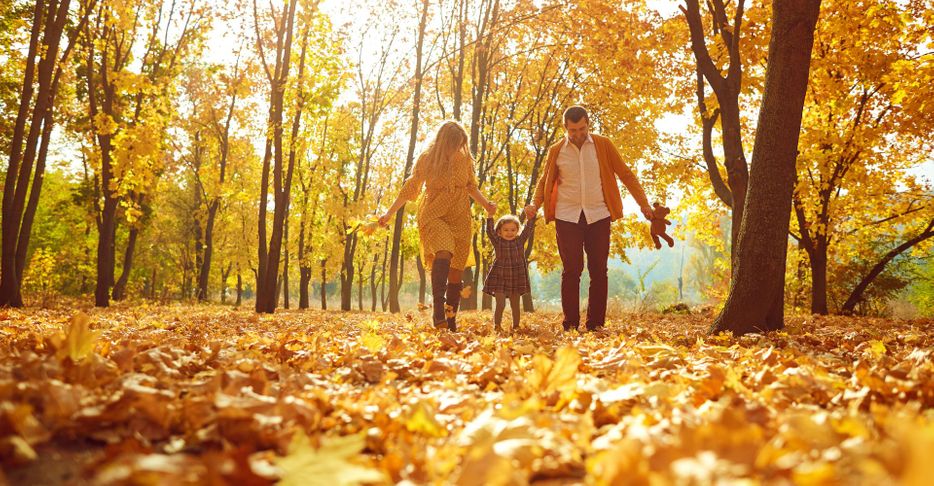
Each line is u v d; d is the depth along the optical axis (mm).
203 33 20969
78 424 1625
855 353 4465
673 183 20000
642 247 24609
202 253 37656
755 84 10375
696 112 15258
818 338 5621
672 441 1365
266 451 1596
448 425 1856
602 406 2074
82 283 36750
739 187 8742
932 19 12359
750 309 5875
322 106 16422
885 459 1087
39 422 1609
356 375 3061
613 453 1209
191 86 27047
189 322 8344
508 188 27344
